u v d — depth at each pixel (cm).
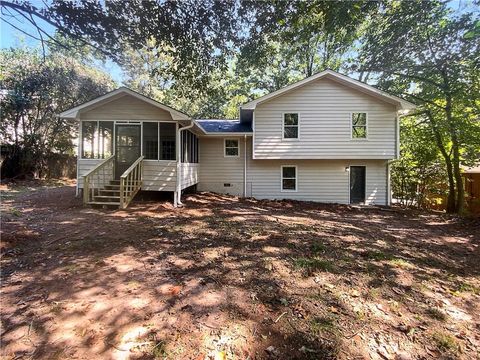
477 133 1128
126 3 568
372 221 961
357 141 1312
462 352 294
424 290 422
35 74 1702
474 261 580
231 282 403
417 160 1475
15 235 560
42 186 1536
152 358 261
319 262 479
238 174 1502
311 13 729
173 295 362
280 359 269
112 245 534
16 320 304
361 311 351
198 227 693
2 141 1662
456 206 1271
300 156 1329
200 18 627
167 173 1046
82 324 301
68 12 550
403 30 1266
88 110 1059
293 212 1061
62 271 420
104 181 1055
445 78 1191
